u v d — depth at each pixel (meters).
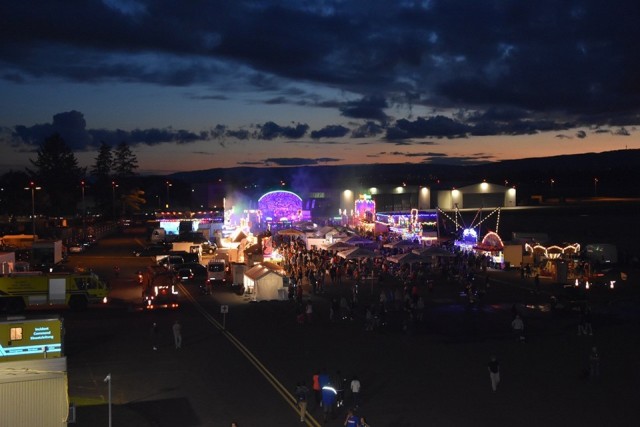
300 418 22.98
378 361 30.77
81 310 43.88
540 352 32.41
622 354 31.94
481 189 149.62
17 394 18.06
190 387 26.64
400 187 142.75
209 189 183.00
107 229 118.81
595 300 47.09
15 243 81.00
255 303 47.09
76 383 27.16
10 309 42.72
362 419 20.56
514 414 23.36
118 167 194.38
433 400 24.95
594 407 24.12
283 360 30.95
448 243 75.00
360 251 57.03
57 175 168.38
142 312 43.59
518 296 49.12
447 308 44.56
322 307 45.38
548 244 70.94
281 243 73.56
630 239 87.56
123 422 22.34
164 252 76.56
